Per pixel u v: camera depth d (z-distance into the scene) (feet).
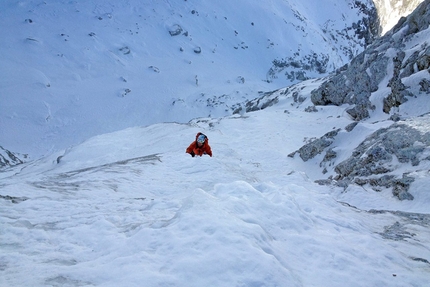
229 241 9.85
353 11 650.43
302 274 10.23
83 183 24.93
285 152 81.05
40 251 10.69
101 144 86.38
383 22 643.45
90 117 293.02
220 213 11.74
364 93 102.63
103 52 397.60
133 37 439.63
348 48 595.88
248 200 14.57
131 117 304.09
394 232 17.97
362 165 42.11
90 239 11.84
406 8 599.98
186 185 29.12
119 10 485.97
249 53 474.08
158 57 421.18
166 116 313.32
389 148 40.65
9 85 306.35
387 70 96.43
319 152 66.59
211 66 426.10
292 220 13.87
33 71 332.19
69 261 10.09
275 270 8.86
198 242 9.90
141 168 34.04
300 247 11.99
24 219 13.48
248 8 533.96
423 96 76.38
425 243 16.52
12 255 10.01
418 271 12.20
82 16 456.45
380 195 33.86
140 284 7.99
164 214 16.11
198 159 37.37
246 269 8.76
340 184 36.91
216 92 361.51
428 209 27.20
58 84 330.34
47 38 393.50
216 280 8.39
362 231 16.47
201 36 480.64
